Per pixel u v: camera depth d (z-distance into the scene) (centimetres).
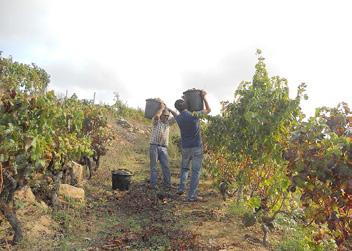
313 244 480
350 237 412
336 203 391
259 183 698
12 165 514
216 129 834
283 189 568
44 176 686
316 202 402
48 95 579
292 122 637
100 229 624
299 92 632
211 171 916
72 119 759
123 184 889
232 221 689
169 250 539
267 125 640
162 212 739
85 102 1467
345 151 373
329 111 435
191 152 847
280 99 643
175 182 1036
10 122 518
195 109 831
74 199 747
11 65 2088
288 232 625
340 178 378
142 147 1591
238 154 758
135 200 808
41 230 577
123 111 2356
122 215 712
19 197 643
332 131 423
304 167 394
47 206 674
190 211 751
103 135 1058
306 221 594
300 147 405
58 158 665
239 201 744
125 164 1244
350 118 429
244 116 680
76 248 532
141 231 617
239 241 592
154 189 927
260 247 574
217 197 867
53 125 668
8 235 548
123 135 1794
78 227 618
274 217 579
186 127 833
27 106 534
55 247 527
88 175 960
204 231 631
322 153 385
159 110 923
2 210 515
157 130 939
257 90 679
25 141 507
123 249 541
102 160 1194
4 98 522
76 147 751
